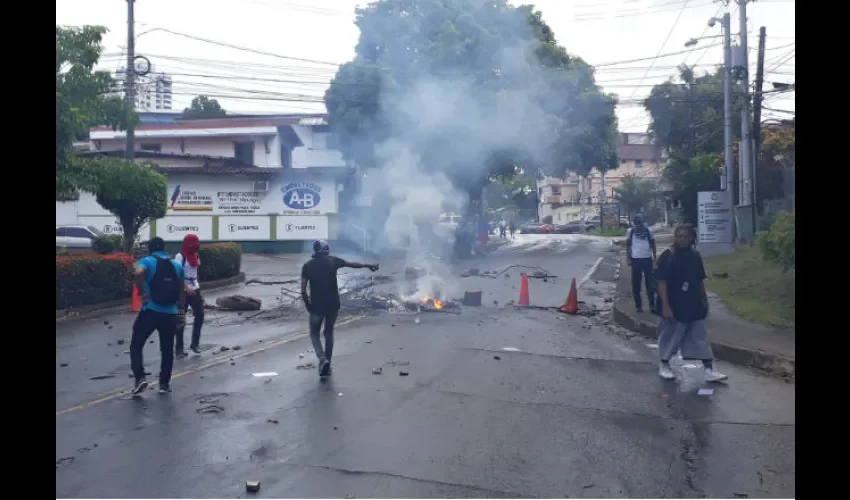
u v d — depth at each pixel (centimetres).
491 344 1159
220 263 2195
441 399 807
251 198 3491
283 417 735
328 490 544
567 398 816
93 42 1742
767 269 1825
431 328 1323
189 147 3981
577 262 2964
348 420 724
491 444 650
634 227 1433
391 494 537
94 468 588
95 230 2948
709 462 607
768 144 3347
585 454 626
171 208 3447
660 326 924
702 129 4653
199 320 1088
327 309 928
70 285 1573
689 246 899
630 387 872
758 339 1075
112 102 1755
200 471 582
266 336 1259
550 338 1227
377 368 969
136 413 752
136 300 1638
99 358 1070
